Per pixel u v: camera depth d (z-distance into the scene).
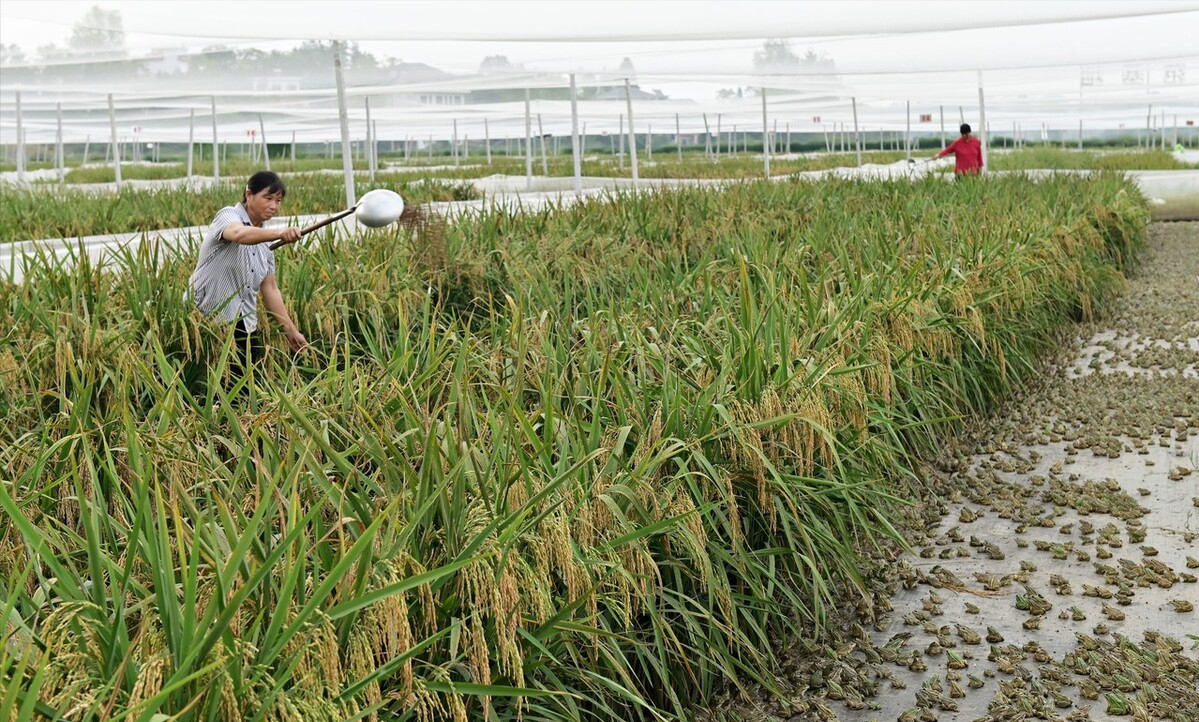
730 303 6.69
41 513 3.77
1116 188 17.80
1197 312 12.64
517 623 3.49
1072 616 5.32
